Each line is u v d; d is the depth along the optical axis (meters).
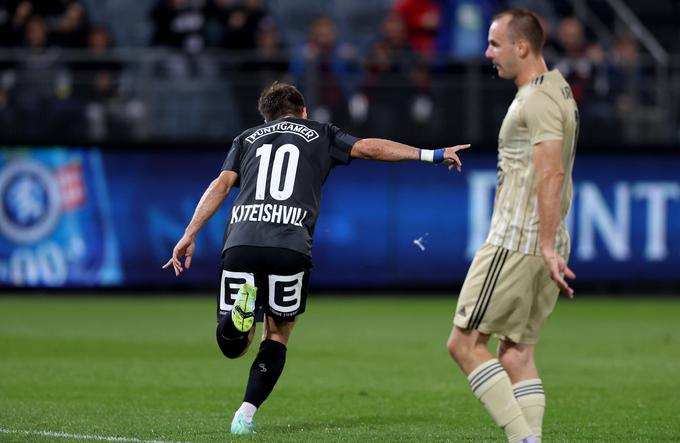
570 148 19.25
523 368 20.06
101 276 55.53
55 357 34.59
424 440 21.64
